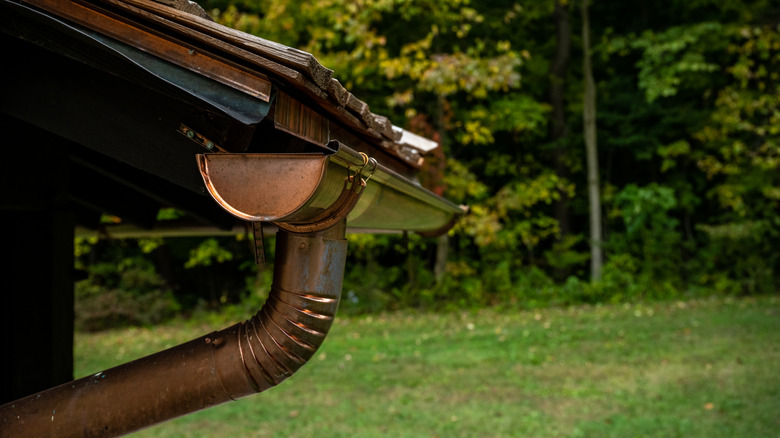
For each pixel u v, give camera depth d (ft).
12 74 5.66
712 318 39.52
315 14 45.50
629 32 61.31
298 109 5.56
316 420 22.81
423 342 36.04
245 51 4.91
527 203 55.62
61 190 9.45
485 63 43.93
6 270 9.27
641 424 21.11
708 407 22.44
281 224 5.48
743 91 56.90
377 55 45.55
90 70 5.59
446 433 21.09
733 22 57.88
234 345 5.51
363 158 5.26
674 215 64.28
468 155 62.85
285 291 5.49
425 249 59.67
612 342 33.76
